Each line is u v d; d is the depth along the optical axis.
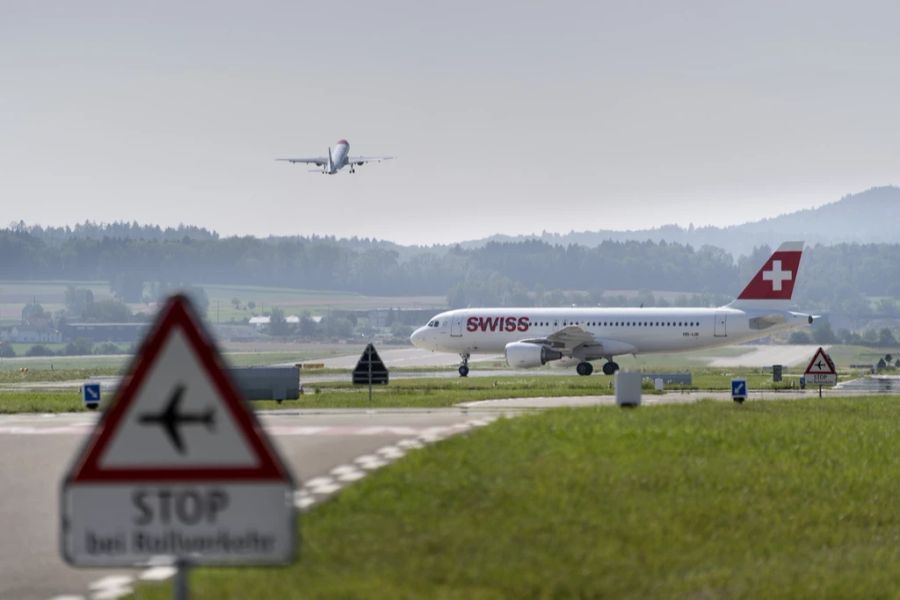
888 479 90.12
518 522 66.06
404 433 106.12
